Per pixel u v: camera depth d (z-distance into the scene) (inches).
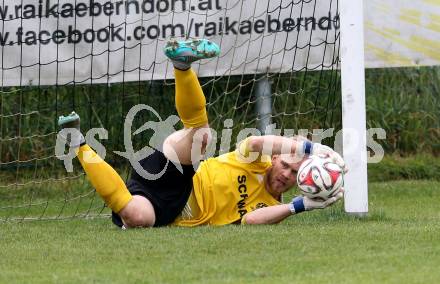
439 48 1106.1
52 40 1032.2
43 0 1027.3
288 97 1204.5
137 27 1037.2
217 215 723.4
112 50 1037.2
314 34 1034.7
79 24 1032.8
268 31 1039.0
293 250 564.1
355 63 747.4
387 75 1390.3
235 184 724.7
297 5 1031.0
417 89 1392.7
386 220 733.9
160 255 561.3
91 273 506.9
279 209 698.8
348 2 748.6
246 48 1041.5
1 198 1115.9
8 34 1029.2
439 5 1101.1
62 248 605.0
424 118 1378.0
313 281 467.8
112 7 1032.2
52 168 1199.6
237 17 1037.2
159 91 1214.3
